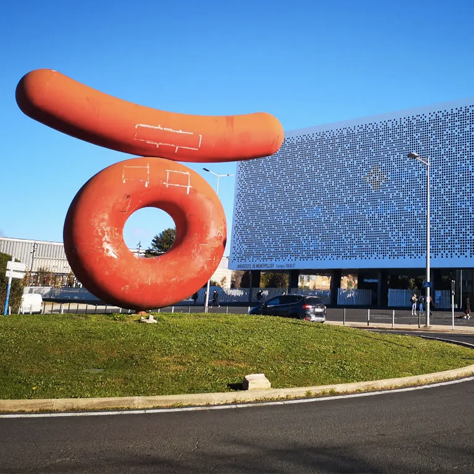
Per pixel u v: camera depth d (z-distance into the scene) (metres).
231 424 6.21
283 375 9.02
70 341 10.40
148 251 79.19
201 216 12.32
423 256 54.59
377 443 5.52
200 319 14.17
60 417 6.42
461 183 53.19
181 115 12.26
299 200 65.62
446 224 53.44
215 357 9.94
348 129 62.78
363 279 69.31
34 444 5.25
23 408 6.75
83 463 4.69
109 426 6.01
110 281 11.38
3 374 8.18
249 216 69.69
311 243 63.62
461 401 7.83
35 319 12.85
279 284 96.00
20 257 74.12
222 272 95.25
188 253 12.23
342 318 34.47
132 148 11.95
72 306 39.22
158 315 13.87
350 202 61.22
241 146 12.44
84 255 11.16
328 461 4.89
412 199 56.41
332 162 63.53
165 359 9.53
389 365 10.58
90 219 11.20
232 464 4.75
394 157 58.53
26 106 10.84
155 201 12.07
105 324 12.23
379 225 58.41
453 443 5.56
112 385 7.85
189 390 7.77
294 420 6.47
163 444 5.33
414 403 7.64
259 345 11.21
